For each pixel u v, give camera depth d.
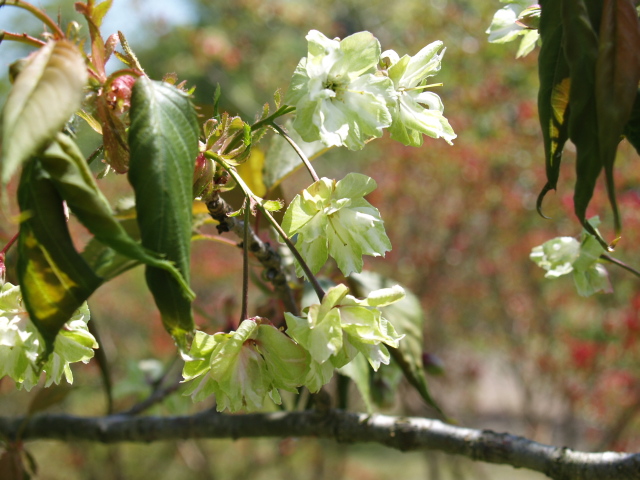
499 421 2.92
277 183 0.70
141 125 0.45
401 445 0.65
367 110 0.50
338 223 0.50
